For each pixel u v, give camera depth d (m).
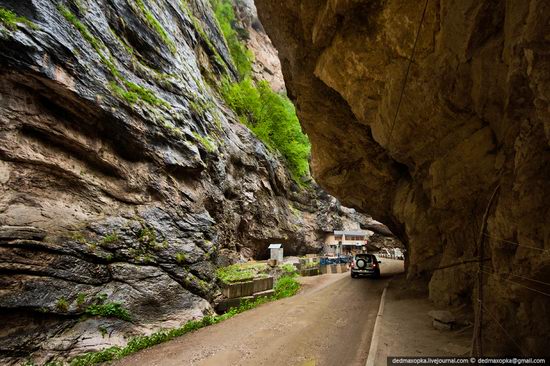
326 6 7.53
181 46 20.31
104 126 11.01
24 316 7.32
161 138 13.62
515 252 3.92
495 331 4.28
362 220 47.78
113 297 9.19
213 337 8.05
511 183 4.16
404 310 7.97
